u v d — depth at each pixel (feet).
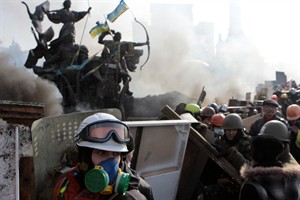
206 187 13.20
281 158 9.98
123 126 6.28
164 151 12.86
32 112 9.07
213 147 13.99
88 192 6.00
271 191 8.19
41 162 9.34
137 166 11.94
